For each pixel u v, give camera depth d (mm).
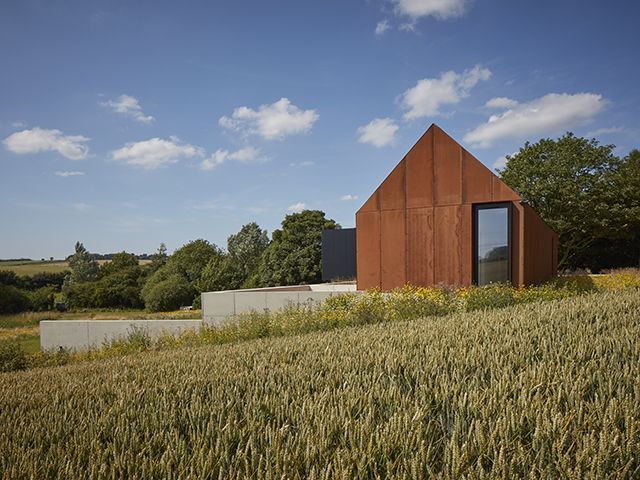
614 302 6809
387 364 3734
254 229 52625
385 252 13391
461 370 3467
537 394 2664
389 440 2193
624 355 3664
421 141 12961
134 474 2102
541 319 5719
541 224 14281
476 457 2107
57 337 17125
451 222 12469
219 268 39125
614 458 2029
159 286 37594
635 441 2164
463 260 12266
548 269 15586
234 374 4055
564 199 25922
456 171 12445
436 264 12641
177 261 42312
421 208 12906
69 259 66312
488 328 5312
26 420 3252
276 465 2004
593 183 26281
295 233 37562
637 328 4617
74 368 6309
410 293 10766
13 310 39469
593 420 2375
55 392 4168
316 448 2178
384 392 2975
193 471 2047
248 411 2910
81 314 37750
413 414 2588
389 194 13391
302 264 36406
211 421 2617
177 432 2553
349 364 3936
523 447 2129
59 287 60125
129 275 45344
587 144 26922
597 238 28375
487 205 12109
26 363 10844
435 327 5801
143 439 2641
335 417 2555
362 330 6461
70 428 2904
